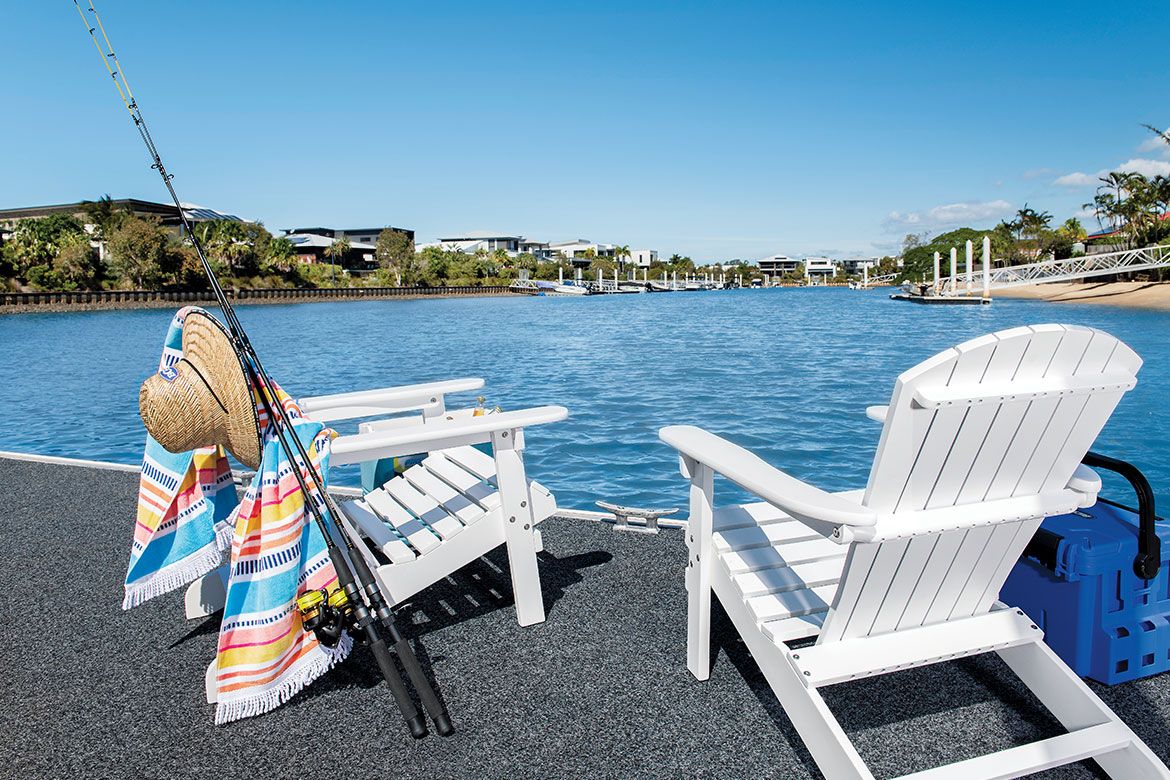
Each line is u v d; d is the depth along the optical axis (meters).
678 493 5.59
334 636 1.85
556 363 16.03
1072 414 1.36
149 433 1.86
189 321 1.90
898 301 57.06
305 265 72.25
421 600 2.52
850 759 1.36
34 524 3.50
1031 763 1.39
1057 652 1.80
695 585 1.93
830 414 9.06
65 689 2.02
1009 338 1.22
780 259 159.12
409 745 1.71
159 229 53.84
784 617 1.65
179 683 2.04
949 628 1.61
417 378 14.21
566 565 2.78
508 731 1.74
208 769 1.65
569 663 2.05
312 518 1.95
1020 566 1.88
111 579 2.81
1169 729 1.64
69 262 50.62
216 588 2.46
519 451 2.23
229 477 2.31
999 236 75.12
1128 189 51.47
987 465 1.38
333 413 2.90
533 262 96.50
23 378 15.03
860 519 1.26
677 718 1.77
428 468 2.82
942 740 1.66
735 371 13.92
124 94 2.08
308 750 1.70
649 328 28.70
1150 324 25.97
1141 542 1.70
